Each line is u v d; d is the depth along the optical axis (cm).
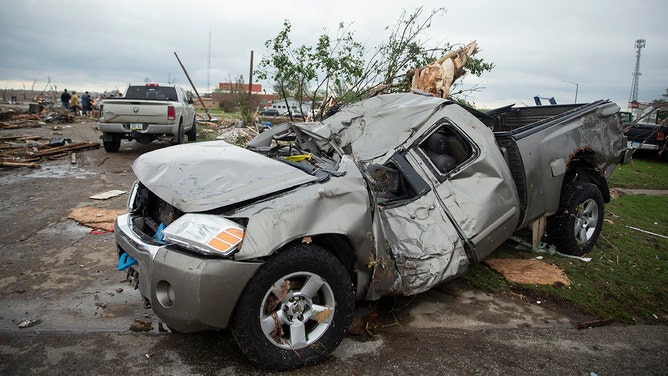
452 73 775
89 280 383
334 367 272
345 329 277
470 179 384
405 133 404
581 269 458
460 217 362
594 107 509
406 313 352
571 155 457
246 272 240
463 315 354
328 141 427
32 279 380
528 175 412
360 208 286
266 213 252
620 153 530
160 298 244
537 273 434
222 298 236
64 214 565
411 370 274
